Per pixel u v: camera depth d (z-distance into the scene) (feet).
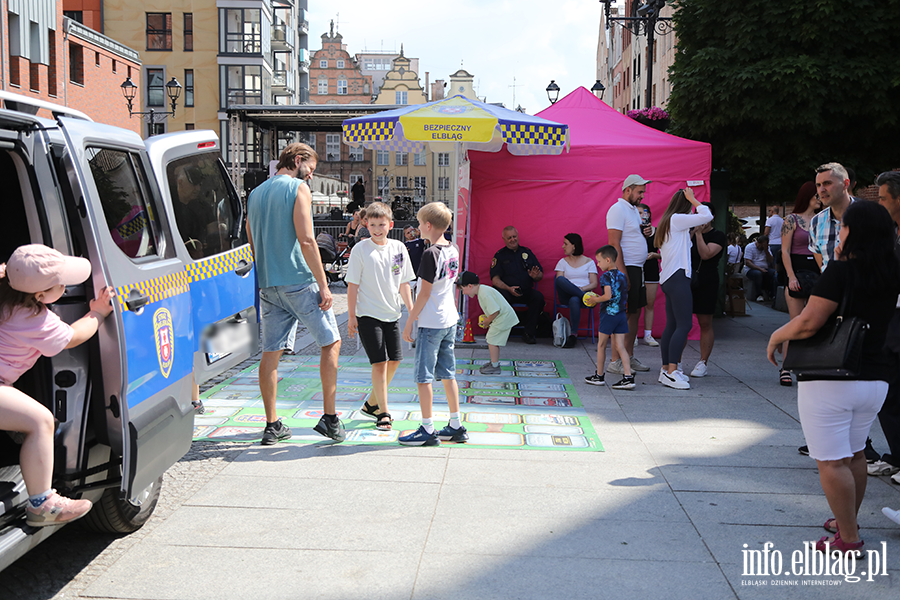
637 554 12.53
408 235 51.52
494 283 33.73
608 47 215.72
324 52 323.98
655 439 19.21
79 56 112.88
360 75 324.60
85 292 10.71
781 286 48.08
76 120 11.07
